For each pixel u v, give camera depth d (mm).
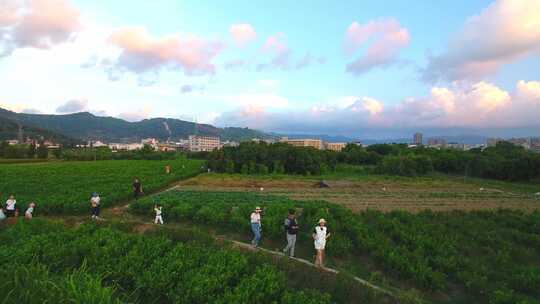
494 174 78312
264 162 75062
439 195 47250
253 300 10195
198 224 23469
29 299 5105
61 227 18250
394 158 84438
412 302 12055
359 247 18625
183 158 116688
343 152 112188
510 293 13625
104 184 42969
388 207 35656
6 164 78250
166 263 12344
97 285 6055
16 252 12242
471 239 22312
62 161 95688
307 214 25781
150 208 25844
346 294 12062
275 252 17141
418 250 18328
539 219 28609
